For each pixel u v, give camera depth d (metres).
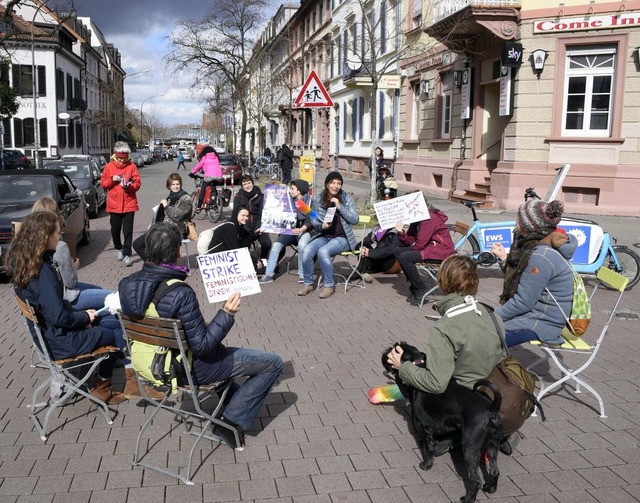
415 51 22.78
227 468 4.19
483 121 19.98
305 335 7.09
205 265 4.38
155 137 152.50
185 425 4.63
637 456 4.35
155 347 4.07
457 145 21.42
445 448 4.12
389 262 9.44
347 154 36.22
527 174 17.52
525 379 4.22
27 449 4.44
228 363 4.25
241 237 9.27
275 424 4.84
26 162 36.34
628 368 6.06
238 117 65.69
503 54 17.19
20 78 48.22
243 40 35.22
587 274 10.04
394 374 4.42
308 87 13.21
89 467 4.19
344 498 3.83
